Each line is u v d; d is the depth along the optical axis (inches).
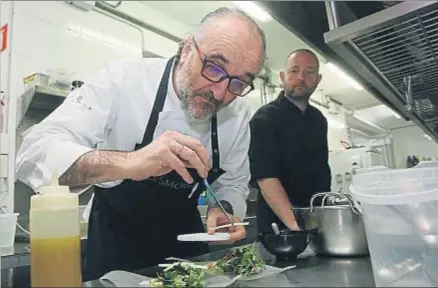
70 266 24.4
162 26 156.3
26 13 116.1
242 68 40.6
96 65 135.4
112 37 143.0
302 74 76.0
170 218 51.3
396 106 80.5
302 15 58.6
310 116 80.0
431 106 72.5
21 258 57.9
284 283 29.6
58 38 124.6
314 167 79.2
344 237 40.6
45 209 24.3
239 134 55.6
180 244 51.6
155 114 46.8
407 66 54.0
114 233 48.8
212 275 33.0
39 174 37.3
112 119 46.4
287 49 139.7
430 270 31.0
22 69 112.2
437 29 43.0
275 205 66.5
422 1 37.9
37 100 96.6
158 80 48.1
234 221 44.5
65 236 24.4
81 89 46.4
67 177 34.7
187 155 35.2
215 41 39.8
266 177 69.2
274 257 42.4
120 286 29.3
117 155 35.6
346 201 43.3
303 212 44.9
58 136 38.4
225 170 55.9
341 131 110.8
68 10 129.0
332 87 117.3
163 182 47.8
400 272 30.2
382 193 32.1
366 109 104.0
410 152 88.0
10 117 77.8
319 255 43.1
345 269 34.5
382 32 43.7
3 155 71.6
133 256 48.8
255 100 145.0
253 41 40.9
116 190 48.5
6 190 71.7
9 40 84.0
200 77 41.2
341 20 50.4
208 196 53.8
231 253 38.2
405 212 31.8
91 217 51.7
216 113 48.0
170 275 30.4
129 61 49.6
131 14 146.7
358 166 81.4
